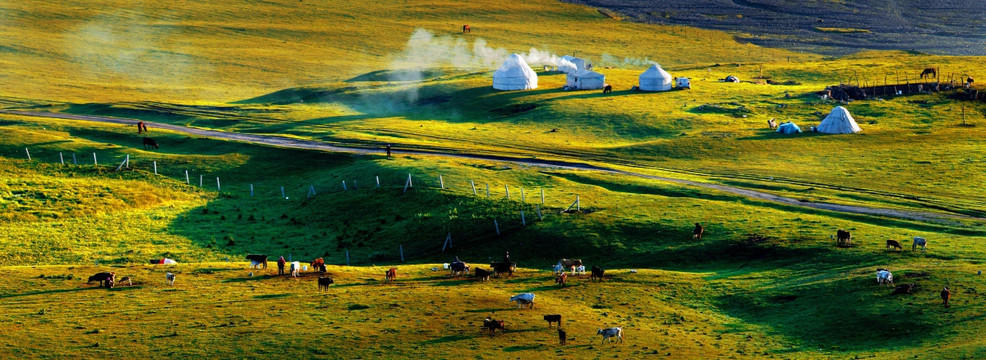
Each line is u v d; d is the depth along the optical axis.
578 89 198.25
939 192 107.75
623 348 54.03
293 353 53.03
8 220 103.38
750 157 132.38
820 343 55.06
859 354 51.50
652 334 57.19
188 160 134.75
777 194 105.88
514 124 166.00
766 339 56.47
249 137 154.50
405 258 91.00
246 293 66.81
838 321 58.25
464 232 95.06
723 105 173.25
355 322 59.00
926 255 73.38
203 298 65.31
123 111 186.38
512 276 73.56
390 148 140.50
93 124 163.25
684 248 82.94
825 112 164.38
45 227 101.75
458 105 188.88
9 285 68.56
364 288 68.62
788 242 80.62
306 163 134.25
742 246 81.19
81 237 98.56
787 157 131.62
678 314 62.38
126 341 54.88
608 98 184.62
